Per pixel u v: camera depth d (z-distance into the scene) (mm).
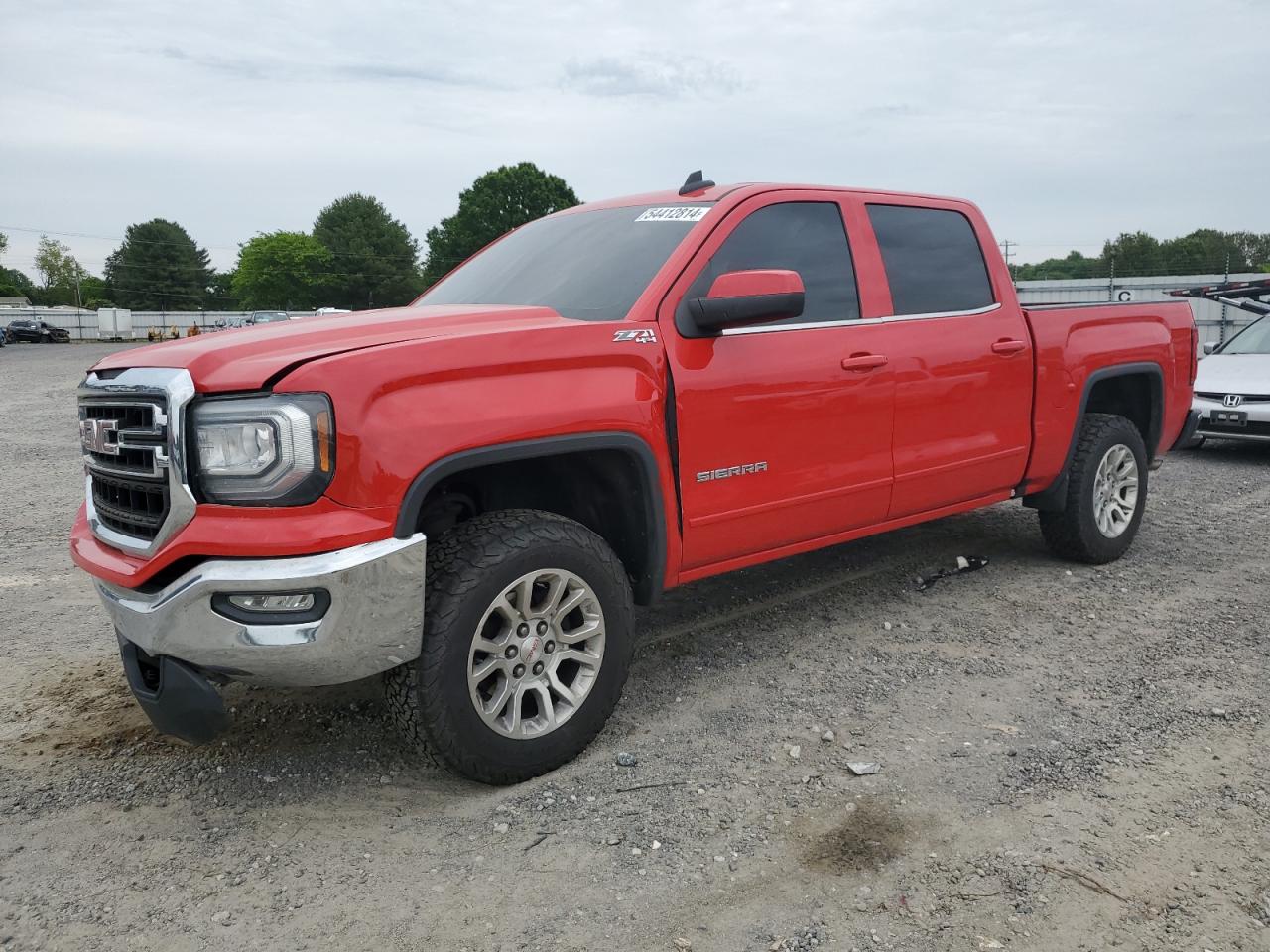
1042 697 3588
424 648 2760
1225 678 3736
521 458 2895
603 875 2535
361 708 3588
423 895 2461
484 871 2564
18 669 4023
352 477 2576
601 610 3105
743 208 3736
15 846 2711
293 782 3059
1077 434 4996
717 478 3484
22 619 4680
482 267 4305
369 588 2584
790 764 3115
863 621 4469
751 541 3672
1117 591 4871
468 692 2830
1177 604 4660
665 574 3422
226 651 2572
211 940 2299
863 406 3949
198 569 2561
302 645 2543
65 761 3217
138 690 2846
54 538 6336
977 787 2932
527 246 4238
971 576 5145
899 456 4141
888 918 2326
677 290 3430
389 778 3078
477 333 2883
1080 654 4023
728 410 3480
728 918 2344
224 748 3297
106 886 2525
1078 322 4973
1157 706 3488
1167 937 2234
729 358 3498
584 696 3107
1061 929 2271
